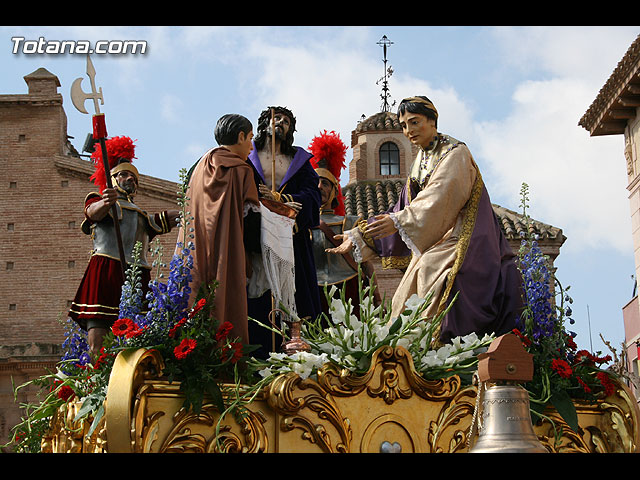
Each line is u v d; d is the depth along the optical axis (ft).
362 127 102.89
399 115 29.19
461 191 27.48
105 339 22.27
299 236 29.53
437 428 22.17
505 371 17.06
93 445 21.71
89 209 27.84
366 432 21.61
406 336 23.24
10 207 88.74
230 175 24.21
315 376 21.65
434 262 27.20
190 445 20.45
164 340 21.56
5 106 90.94
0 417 77.30
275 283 25.14
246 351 22.48
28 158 89.86
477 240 27.12
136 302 23.40
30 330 85.66
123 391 19.90
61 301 86.58
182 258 22.89
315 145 36.86
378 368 22.04
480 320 26.25
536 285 25.04
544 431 23.58
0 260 87.25
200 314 22.03
